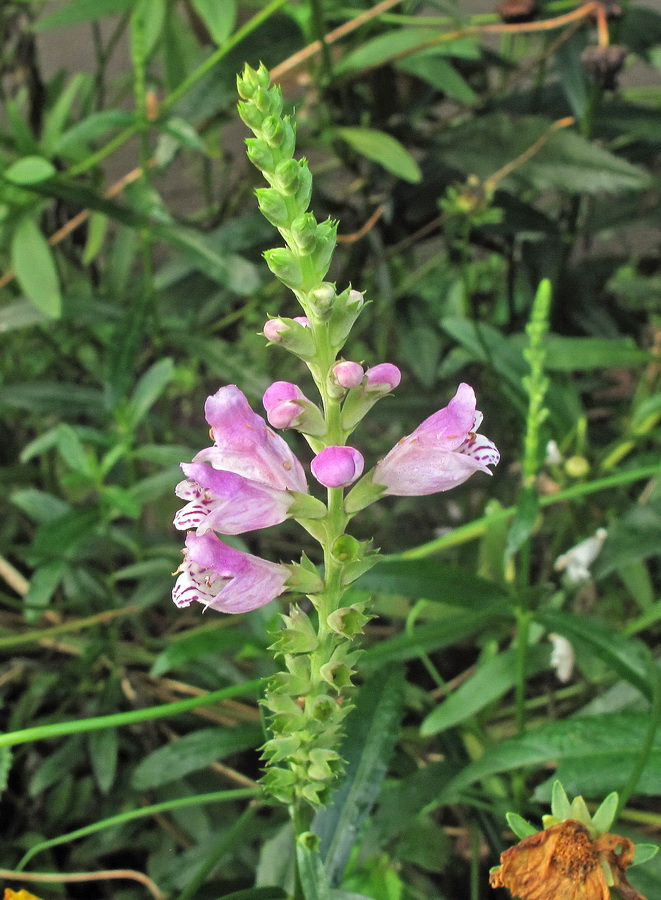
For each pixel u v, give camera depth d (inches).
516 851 6.9
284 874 10.0
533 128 15.9
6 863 13.5
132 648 15.3
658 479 13.7
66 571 14.6
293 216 5.9
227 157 21.0
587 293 18.3
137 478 18.2
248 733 11.6
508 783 11.8
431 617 14.0
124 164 24.0
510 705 15.5
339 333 6.2
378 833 10.3
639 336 19.6
